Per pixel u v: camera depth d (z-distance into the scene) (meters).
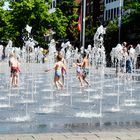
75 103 19.55
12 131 11.64
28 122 13.49
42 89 27.22
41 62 71.12
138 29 73.38
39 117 14.73
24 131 11.65
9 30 86.50
